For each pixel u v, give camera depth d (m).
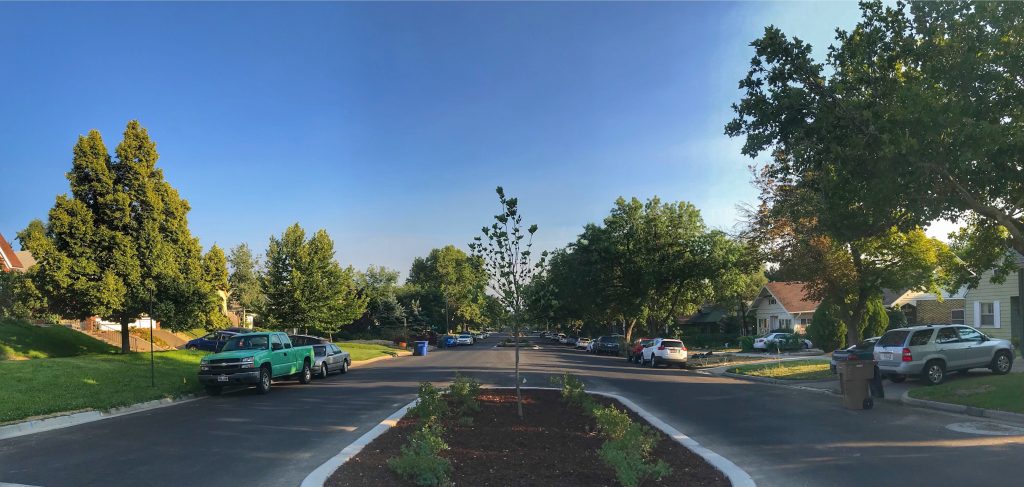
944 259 21.45
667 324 50.69
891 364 16.98
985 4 11.41
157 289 24.70
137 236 24.34
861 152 11.88
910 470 7.76
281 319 35.47
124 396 14.49
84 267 22.92
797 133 12.90
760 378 22.83
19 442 9.96
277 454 8.86
